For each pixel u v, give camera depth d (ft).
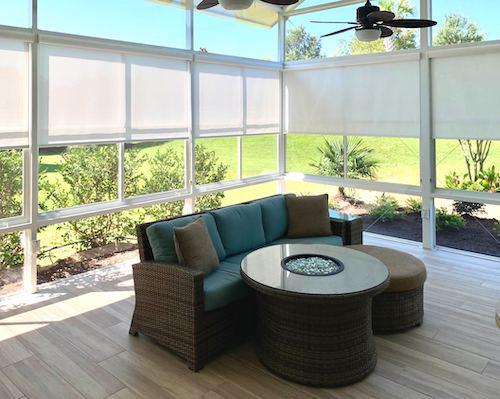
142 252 10.33
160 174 17.21
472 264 15.67
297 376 8.54
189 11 16.80
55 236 14.80
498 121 15.25
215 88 18.26
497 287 13.48
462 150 16.65
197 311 8.95
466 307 12.03
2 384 8.48
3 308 12.09
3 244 13.20
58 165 14.21
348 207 20.88
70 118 13.50
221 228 12.07
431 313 11.66
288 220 14.34
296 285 8.59
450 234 17.70
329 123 20.16
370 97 18.62
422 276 10.75
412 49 17.04
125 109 14.99
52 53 12.88
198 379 8.68
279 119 21.91
